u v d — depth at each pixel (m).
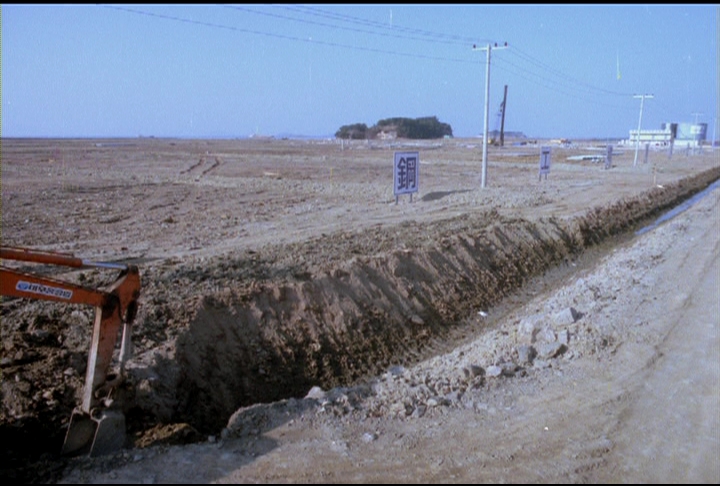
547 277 16.19
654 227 24.16
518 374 8.01
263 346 9.66
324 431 6.29
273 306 10.34
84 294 5.80
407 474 5.49
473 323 12.52
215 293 10.05
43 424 6.75
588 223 20.80
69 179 32.88
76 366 7.77
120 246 15.48
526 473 5.58
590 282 13.72
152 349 8.34
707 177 44.50
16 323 8.71
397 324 11.50
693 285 12.69
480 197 26.94
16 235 16.56
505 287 14.73
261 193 28.19
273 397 8.98
